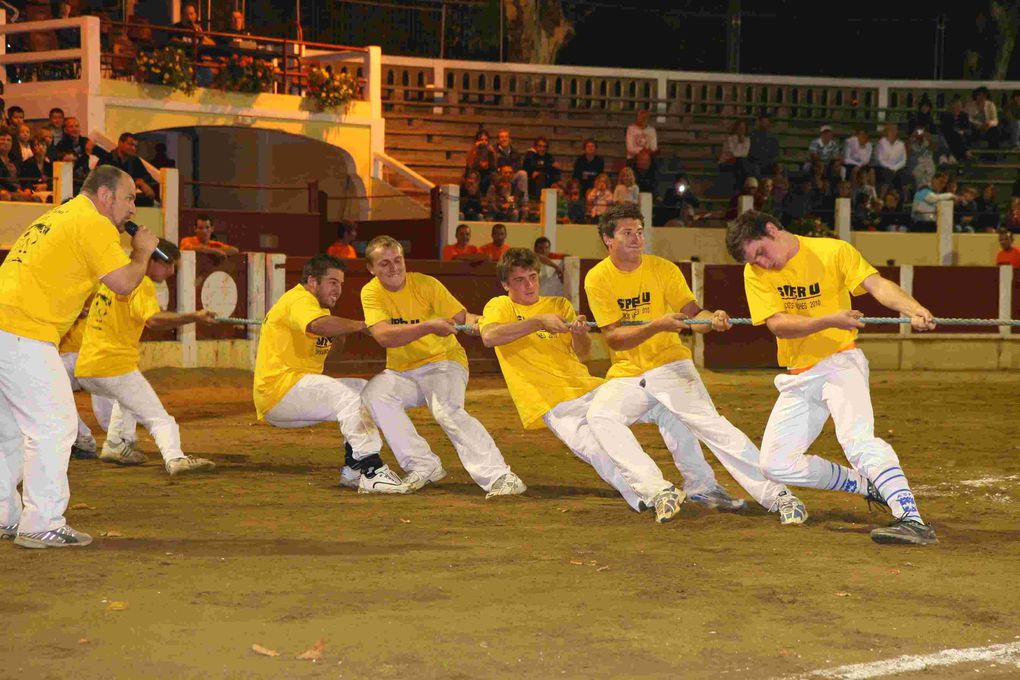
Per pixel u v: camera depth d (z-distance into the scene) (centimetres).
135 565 677
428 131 2950
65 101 2420
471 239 2464
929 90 3394
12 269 715
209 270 2038
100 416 1141
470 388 1970
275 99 2636
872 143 3159
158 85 2484
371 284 962
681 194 2736
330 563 687
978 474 1089
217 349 2039
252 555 712
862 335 2484
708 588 625
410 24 3706
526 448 1277
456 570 670
